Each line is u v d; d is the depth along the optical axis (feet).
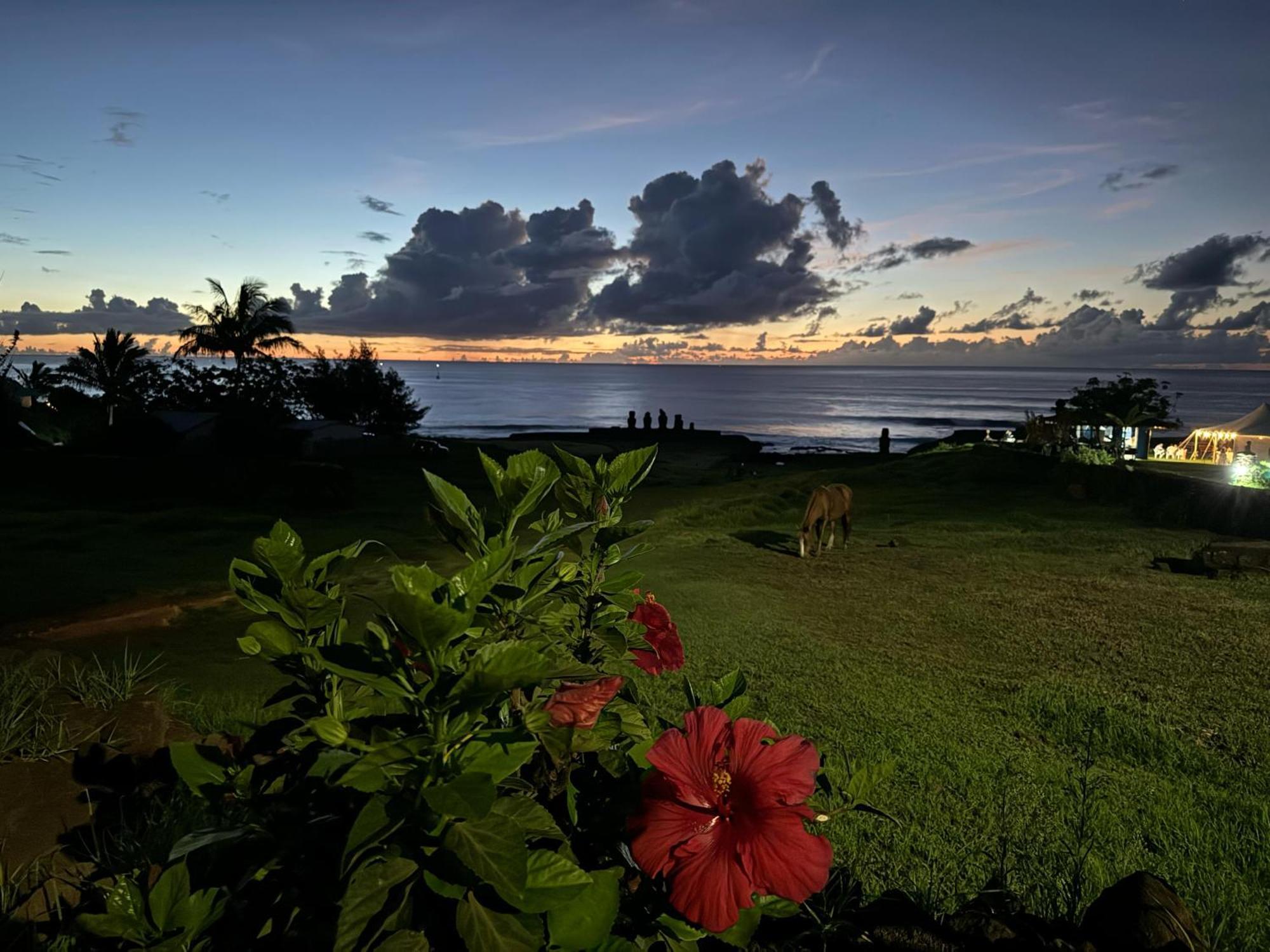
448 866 3.51
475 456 136.87
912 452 141.69
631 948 3.91
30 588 40.68
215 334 152.35
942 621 31.99
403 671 3.66
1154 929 6.90
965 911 7.55
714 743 3.97
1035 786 15.79
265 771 4.73
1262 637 29.07
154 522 66.69
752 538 53.57
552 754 3.73
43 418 123.03
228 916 4.35
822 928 6.34
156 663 25.79
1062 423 105.70
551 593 5.27
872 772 4.94
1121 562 43.65
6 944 6.15
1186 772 17.56
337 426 134.51
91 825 8.71
